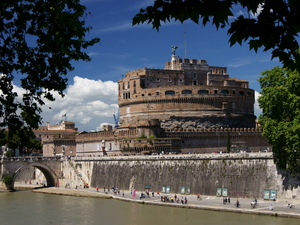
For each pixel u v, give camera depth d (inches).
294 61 875.4
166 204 5339.6
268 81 5073.8
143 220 4490.7
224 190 5492.1
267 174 5132.9
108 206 5561.0
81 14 1421.0
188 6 833.5
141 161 6761.8
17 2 1370.6
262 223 4015.8
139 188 6658.5
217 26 833.5
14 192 7568.9
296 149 4527.6
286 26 834.2
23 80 1441.9
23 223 4586.6
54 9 1353.3
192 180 5900.6
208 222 4200.3
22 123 1444.4
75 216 4918.8
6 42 1375.5
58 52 1411.2
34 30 1381.6
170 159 6284.5
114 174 7249.0
